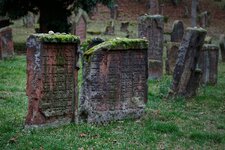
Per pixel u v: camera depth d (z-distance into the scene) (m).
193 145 8.23
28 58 8.67
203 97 13.38
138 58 10.14
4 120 9.20
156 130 9.11
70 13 23.94
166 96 13.02
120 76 9.80
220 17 44.81
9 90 12.95
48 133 8.38
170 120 10.16
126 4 45.91
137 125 9.44
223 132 9.20
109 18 40.12
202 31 12.93
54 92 8.85
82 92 9.48
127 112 9.95
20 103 11.12
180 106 11.91
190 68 13.01
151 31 17.06
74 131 8.59
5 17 23.94
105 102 9.56
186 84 13.03
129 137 8.41
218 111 11.49
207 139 8.66
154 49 17.03
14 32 30.53
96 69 9.39
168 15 44.28
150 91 13.70
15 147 7.39
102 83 9.49
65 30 23.61
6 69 16.38
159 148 7.88
